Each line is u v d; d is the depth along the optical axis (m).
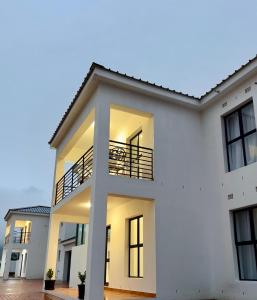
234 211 8.41
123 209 10.21
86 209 11.27
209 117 9.74
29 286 14.70
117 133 11.49
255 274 7.54
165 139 9.23
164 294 7.78
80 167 10.33
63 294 9.58
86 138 11.73
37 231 24.92
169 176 8.91
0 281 19.59
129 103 8.95
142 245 9.26
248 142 8.46
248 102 8.57
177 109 9.77
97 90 8.70
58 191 12.32
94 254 7.23
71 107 10.18
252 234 7.79
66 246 20.86
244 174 8.12
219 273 8.34
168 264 8.06
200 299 8.17
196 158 9.56
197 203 9.07
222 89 9.01
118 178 8.09
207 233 8.89
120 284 9.60
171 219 8.51
